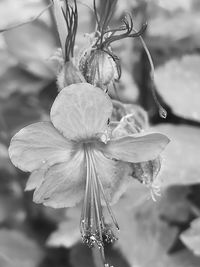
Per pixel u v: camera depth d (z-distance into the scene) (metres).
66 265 0.34
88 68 0.21
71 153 0.21
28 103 0.37
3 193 0.36
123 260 0.32
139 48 0.36
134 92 0.36
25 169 0.21
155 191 0.23
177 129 0.32
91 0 0.37
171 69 0.34
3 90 0.37
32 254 0.33
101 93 0.20
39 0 0.41
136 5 0.36
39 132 0.21
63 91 0.20
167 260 0.30
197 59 0.34
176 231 0.31
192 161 0.30
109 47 0.22
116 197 0.22
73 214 0.31
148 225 0.31
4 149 0.37
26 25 0.38
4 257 0.33
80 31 0.36
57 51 0.22
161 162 0.23
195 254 0.29
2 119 0.36
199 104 0.33
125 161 0.22
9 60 0.38
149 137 0.21
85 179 0.22
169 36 0.37
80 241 0.31
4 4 0.44
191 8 0.38
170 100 0.33
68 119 0.21
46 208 0.35
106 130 0.21
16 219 0.36
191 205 0.32
